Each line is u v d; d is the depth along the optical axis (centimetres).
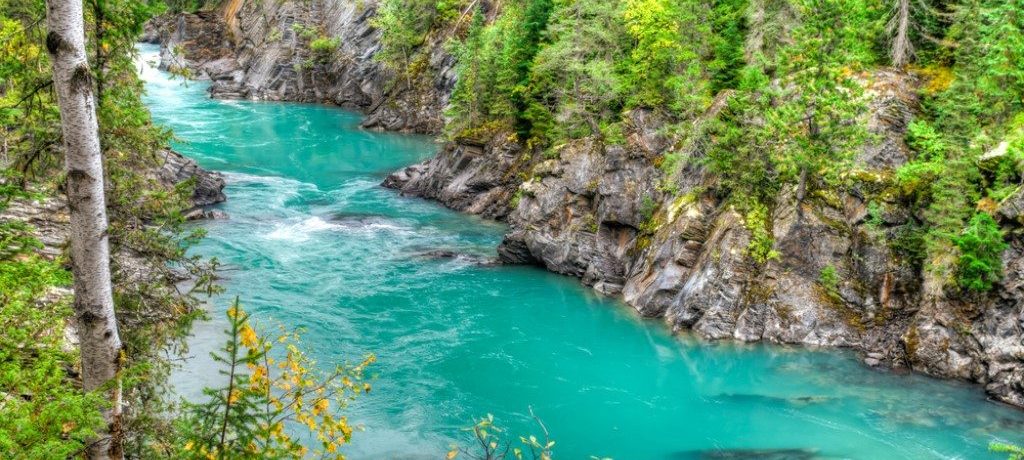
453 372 2427
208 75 9938
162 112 7462
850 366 2497
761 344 2677
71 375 1318
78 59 838
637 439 2064
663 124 3591
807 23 2795
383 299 3022
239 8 10650
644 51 3831
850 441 2027
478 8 5559
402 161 5809
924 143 2677
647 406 2255
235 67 9856
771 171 2998
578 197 3519
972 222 2362
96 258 886
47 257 1697
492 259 3569
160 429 1191
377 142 6606
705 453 1989
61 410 756
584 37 4266
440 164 4738
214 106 8075
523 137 4531
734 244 2831
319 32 9456
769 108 2922
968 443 1994
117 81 1379
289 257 3438
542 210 3581
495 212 4291
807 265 2766
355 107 8612
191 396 2059
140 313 1291
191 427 898
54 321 930
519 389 2336
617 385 2386
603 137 3644
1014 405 2188
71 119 846
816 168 2784
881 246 2702
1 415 739
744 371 2481
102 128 1307
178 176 4059
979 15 2805
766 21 3653
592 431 2100
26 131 1166
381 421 2086
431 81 7462
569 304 3073
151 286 1330
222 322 2628
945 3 3192
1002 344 2283
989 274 2358
